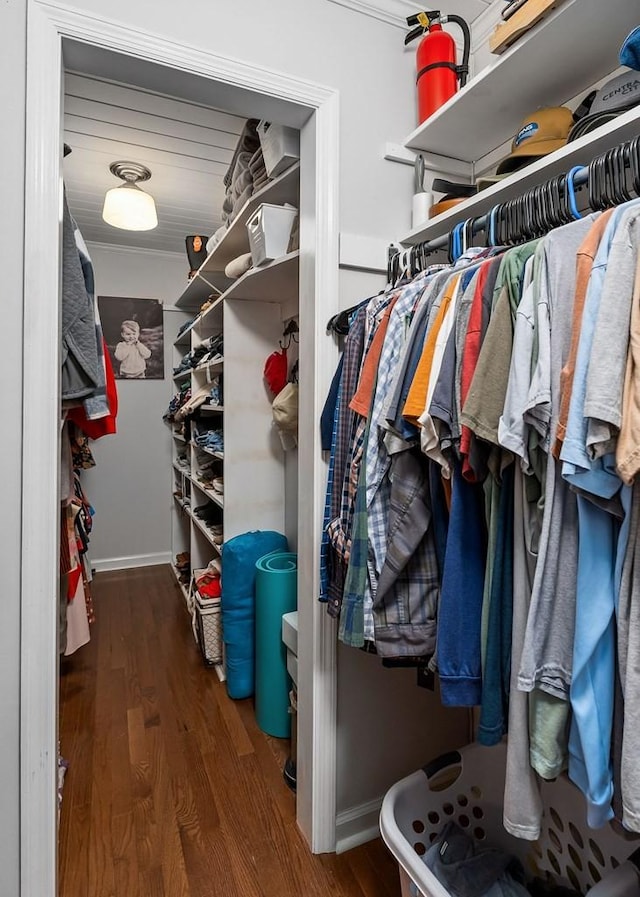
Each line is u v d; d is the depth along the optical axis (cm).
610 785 66
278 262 169
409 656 97
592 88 124
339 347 140
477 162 162
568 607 68
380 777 153
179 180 273
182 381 400
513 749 75
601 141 90
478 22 162
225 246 236
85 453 232
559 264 71
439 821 127
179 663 255
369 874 136
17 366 106
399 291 115
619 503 64
